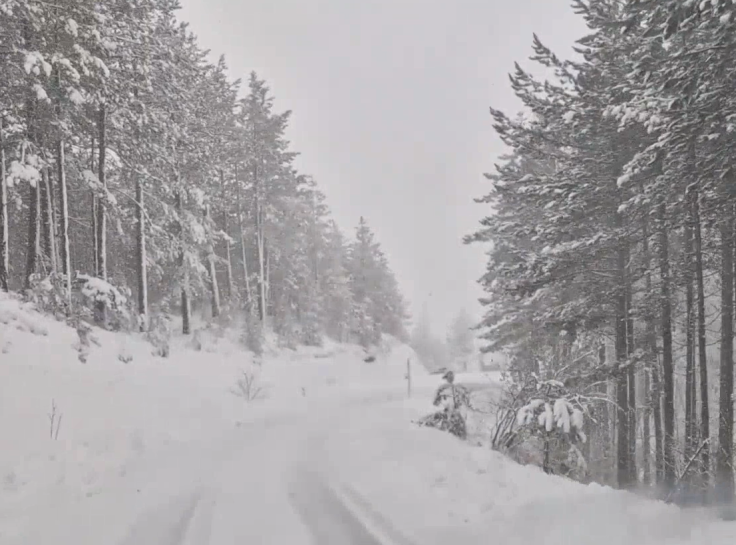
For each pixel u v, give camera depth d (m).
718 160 8.64
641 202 11.39
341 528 6.38
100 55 16.56
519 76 14.81
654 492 11.49
